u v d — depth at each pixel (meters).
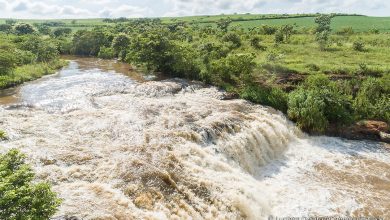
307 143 31.27
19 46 66.00
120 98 34.19
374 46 62.31
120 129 25.34
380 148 30.47
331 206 21.31
